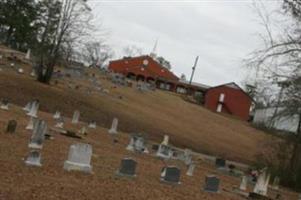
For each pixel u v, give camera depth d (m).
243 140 62.19
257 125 68.19
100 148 24.52
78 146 16.28
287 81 31.92
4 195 11.30
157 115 59.19
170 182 18.55
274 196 24.92
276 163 36.16
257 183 23.44
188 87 115.12
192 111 74.38
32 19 88.25
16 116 28.34
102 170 17.62
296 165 34.84
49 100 44.22
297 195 29.30
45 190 12.55
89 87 60.53
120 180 16.52
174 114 65.44
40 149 18.92
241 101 94.81
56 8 51.47
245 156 49.97
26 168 14.79
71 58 54.81
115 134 34.66
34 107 30.97
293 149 35.56
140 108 59.47
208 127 64.50
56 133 25.70
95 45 56.28
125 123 46.19
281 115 33.25
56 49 51.31
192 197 16.84
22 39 88.31
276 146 36.78
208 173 27.58
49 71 51.88
